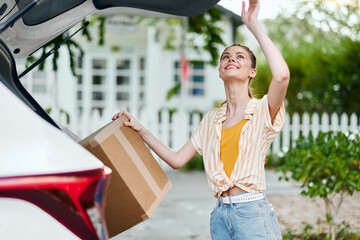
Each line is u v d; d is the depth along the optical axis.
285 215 6.48
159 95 16.81
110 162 2.60
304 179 4.91
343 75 12.25
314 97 13.09
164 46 16.45
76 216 1.78
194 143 3.06
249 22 2.71
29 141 1.77
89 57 16.59
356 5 12.02
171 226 6.03
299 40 14.70
